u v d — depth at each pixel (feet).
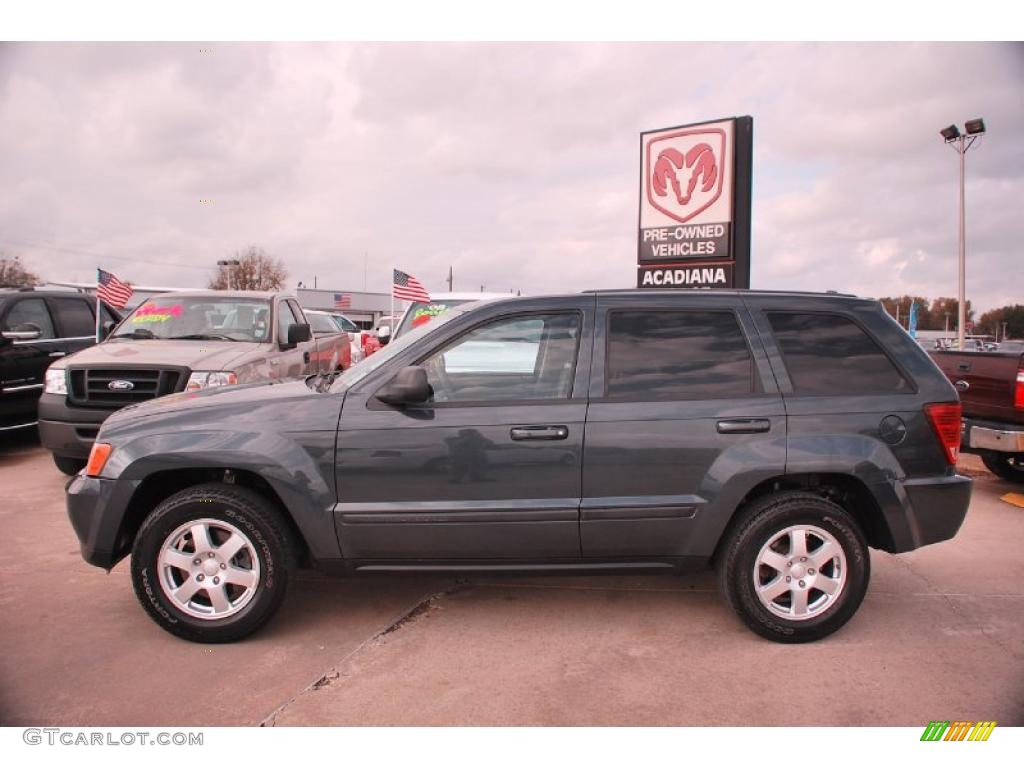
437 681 10.79
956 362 23.09
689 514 11.89
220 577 11.82
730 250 36.73
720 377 12.22
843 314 12.75
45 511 19.58
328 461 11.79
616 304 12.62
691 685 10.71
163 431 11.92
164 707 10.04
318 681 10.77
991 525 19.17
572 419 11.85
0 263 178.40
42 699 10.25
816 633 11.98
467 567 12.10
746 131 36.29
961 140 78.33
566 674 11.03
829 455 11.82
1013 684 10.78
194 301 26.53
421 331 12.92
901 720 9.80
